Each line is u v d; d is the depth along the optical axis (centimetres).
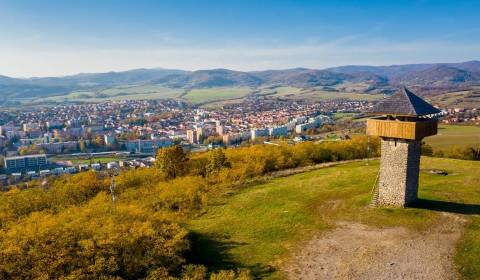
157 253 3488
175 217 4578
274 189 5834
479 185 5000
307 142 9206
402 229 3897
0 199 6166
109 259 3303
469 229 3741
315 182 5931
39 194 6519
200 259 3825
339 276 3212
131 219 4100
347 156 8538
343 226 4141
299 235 4081
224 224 4709
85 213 4341
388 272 3184
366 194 4938
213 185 6656
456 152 10212
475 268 3120
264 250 3856
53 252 3316
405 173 4244
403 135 4128
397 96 4384
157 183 7031
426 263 3259
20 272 3197
